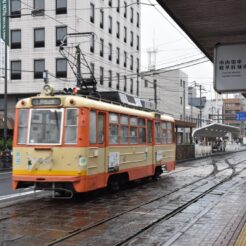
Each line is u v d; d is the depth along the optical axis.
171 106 82.00
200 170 29.59
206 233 9.63
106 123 15.49
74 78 49.78
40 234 9.79
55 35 50.81
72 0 50.06
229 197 15.85
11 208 13.20
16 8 51.84
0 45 38.19
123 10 62.12
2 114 46.19
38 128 14.20
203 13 9.84
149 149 20.08
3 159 32.03
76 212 12.59
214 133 62.59
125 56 62.97
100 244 8.95
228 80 8.77
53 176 13.80
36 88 51.56
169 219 11.67
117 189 16.94
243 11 9.75
